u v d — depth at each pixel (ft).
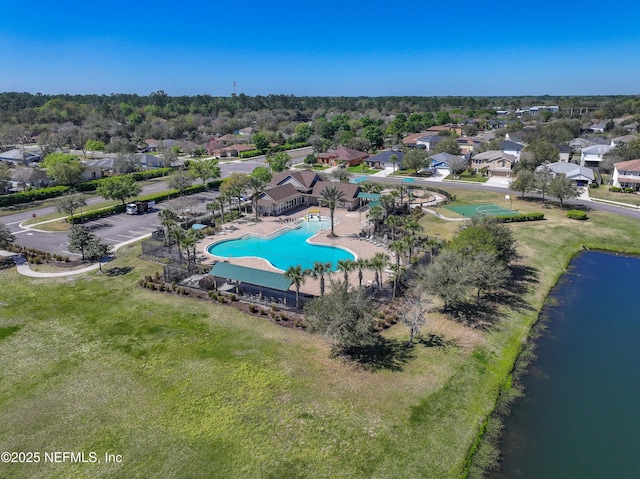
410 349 128.88
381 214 233.55
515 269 188.65
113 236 235.20
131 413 102.47
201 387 111.24
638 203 289.33
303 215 275.39
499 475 88.33
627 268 194.80
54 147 562.66
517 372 122.72
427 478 86.02
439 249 191.83
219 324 142.72
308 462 88.84
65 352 126.93
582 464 91.35
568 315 155.12
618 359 129.29
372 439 94.89
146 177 410.72
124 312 151.23
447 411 104.17
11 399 107.24
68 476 85.76
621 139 486.38
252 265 193.88
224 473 86.17
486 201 305.12
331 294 124.98
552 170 354.33
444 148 460.96
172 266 190.08
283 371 117.50
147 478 85.25
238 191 272.92
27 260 198.49
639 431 100.94
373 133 568.00
